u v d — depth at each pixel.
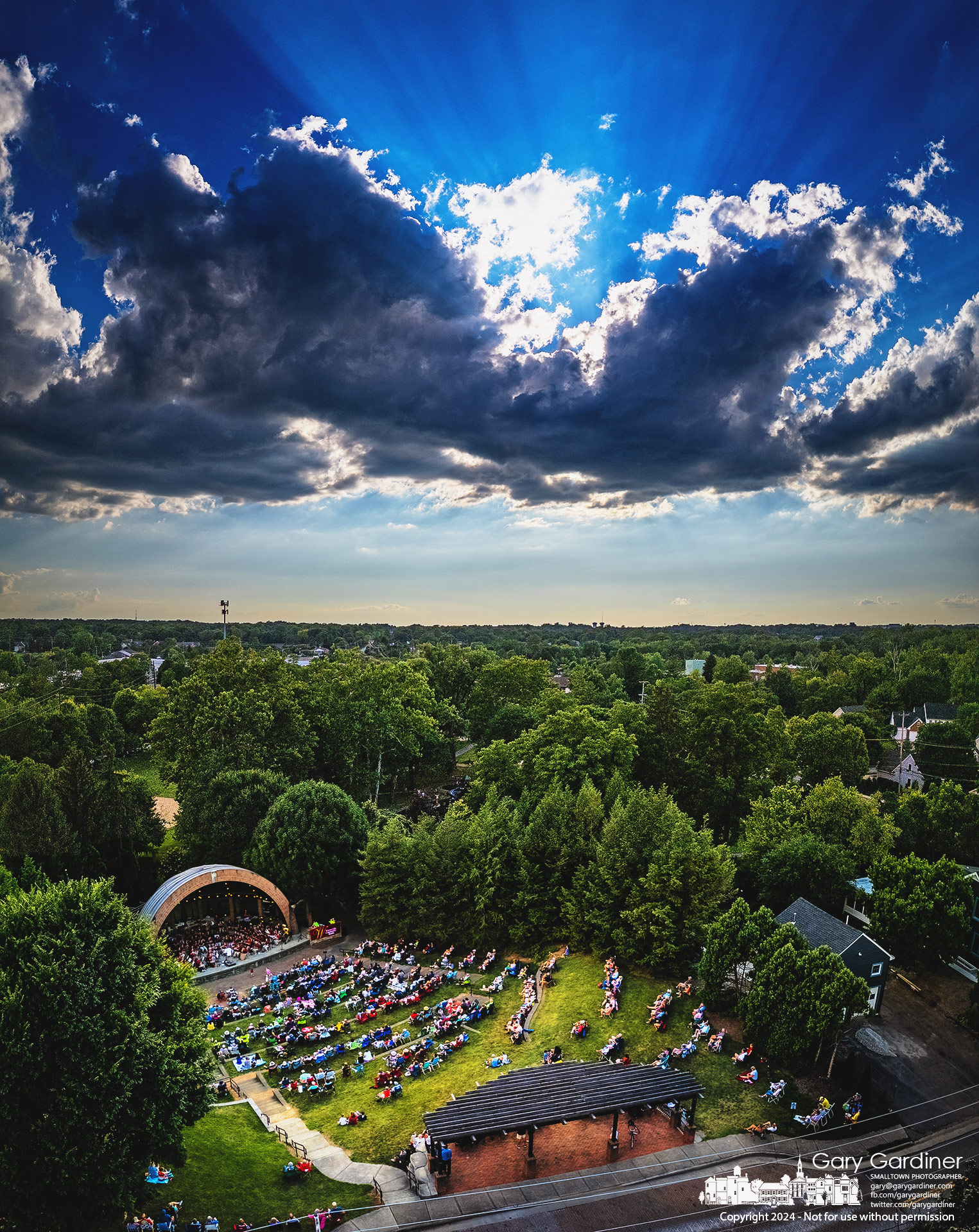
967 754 108.62
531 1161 33.62
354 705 95.62
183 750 83.88
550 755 83.62
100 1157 26.44
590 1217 30.52
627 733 89.31
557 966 55.41
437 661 155.25
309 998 52.38
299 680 102.81
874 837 67.12
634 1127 37.06
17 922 29.50
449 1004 50.69
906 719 135.25
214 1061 32.53
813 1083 40.41
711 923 51.41
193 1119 30.44
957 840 74.12
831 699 152.62
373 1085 42.12
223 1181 33.06
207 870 61.72
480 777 84.94
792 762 102.06
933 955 53.19
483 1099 34.94
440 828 62.94
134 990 29.88
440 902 59.72
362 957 60.06
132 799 74.56
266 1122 38.53
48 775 71.12
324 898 67.75
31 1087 26.31
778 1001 40.44
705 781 89.00
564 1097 34.81
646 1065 38.56
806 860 59.75
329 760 96.50
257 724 83.31
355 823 69.00
